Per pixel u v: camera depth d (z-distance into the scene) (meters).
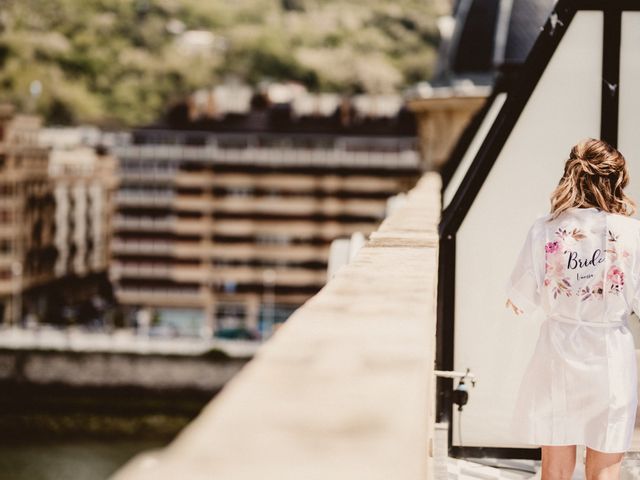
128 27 137.62
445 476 5.00
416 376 1.24
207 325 109.62
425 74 139.12
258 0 141.38
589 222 3.89
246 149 108.56
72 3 135.75
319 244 108.81
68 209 130.62
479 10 27.83
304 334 1.56
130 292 110.00
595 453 3.90
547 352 3.93
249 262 109.31
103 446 72.31
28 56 134.50
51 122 136.50
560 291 3.91
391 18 140.75
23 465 67.25
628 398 3.87
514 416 4.03
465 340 5.45
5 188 111.19
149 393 77.44
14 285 111.44
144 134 109.12
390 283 2.52
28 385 77.19
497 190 5.42
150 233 109.62
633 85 5.35
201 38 122.00
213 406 1.02
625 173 3.95
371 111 110.06
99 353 77.38
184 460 0.87
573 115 5.39
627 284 3.87
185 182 108.94
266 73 139.12
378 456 0.90
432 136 25.39
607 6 5.29
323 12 141.25
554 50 5.29
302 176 108.50
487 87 26.30
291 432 0.95
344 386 1.16
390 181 107.75
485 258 5.42
